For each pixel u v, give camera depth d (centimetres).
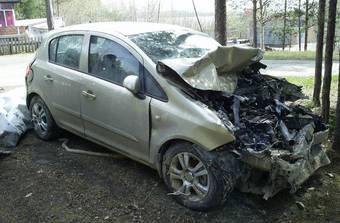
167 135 374
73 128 495
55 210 376
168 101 374
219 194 353
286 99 468
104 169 459
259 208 377
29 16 4722
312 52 2036
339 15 1102
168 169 387
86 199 394
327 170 454
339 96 477
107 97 427
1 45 2088
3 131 521
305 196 400
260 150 343
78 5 4262
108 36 441
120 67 421
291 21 1432
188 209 375
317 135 414
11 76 1210
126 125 413
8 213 373
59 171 456
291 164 354
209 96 380
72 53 486
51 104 515
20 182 432
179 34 466
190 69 366
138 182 427
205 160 352
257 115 397
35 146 532
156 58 404
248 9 2555
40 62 532
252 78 457
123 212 371
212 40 485
